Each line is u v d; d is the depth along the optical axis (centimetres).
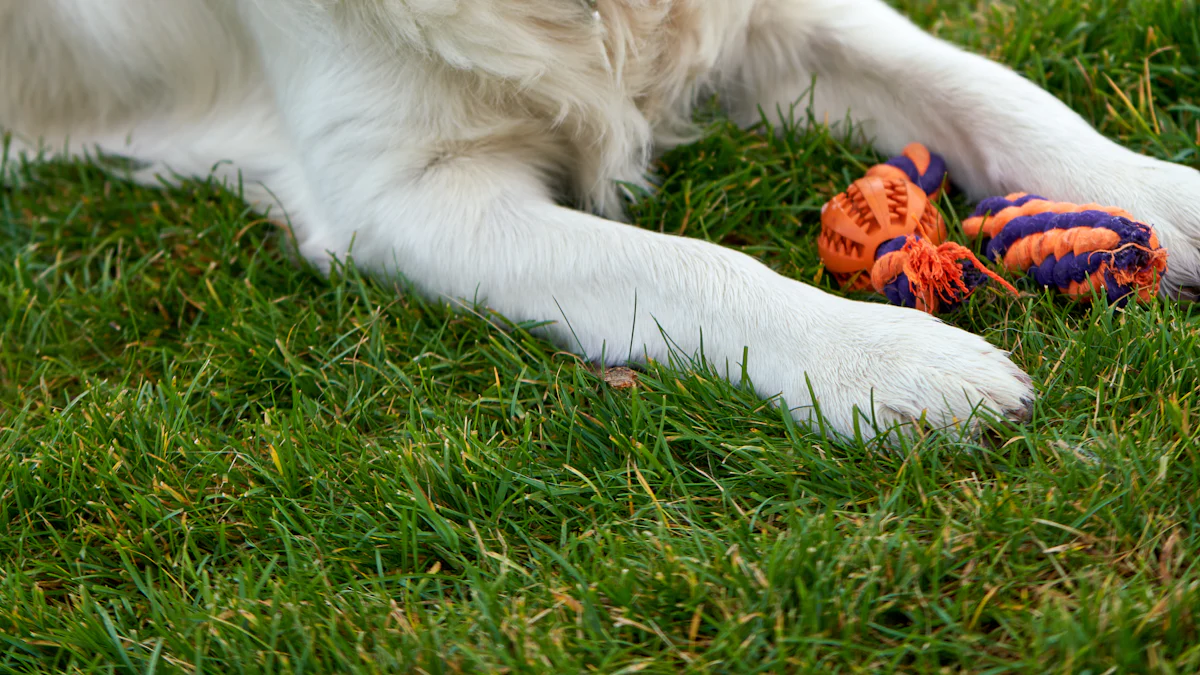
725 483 175
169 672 159
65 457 199
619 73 225
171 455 200
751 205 237
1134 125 239
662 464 181
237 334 229
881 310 187
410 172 224
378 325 220
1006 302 194
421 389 206
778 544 154
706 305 193
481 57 211
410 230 223
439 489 182
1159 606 137
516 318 215
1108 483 158
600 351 205
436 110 219
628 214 250
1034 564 151
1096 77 254
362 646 155
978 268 192
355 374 212
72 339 249
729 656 145
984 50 279
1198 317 182
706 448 181
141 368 235
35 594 174
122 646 162
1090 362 177
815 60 254
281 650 159
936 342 178
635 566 159
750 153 255
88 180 303
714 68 251
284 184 263
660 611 154
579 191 248
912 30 248
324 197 238
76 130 328
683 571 156
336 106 224
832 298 191
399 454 186
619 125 233
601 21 217
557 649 147
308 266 248
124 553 182
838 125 254
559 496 177
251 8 244
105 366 236
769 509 168
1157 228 198
